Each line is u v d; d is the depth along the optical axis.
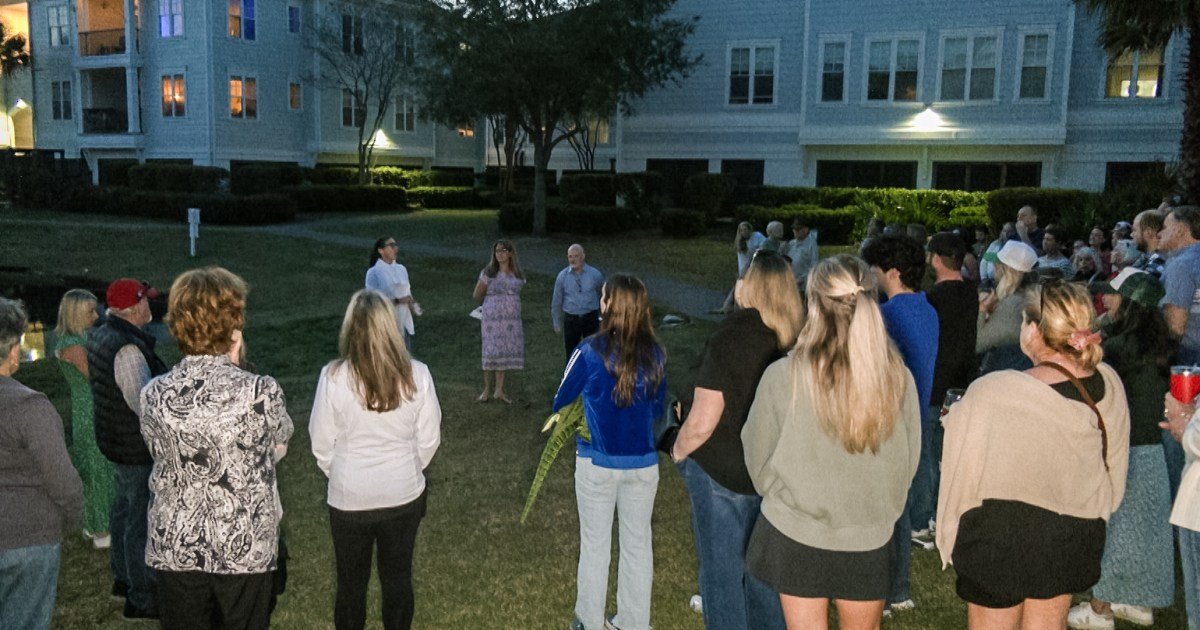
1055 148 24.86
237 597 3.23
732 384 3.48
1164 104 23.77
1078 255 9.41
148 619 4.53
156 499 3.23
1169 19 13.70
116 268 20.03
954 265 5.05
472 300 16.95
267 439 3.26
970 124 25.31
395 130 40.56
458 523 5.83
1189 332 5.11
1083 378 3.13
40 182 30.42
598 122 30.52
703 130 28.94
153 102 34.59
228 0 33.38
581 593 4.21
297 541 5.56
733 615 3.74
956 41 25.30
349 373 3.64
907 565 4.42
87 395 5.29
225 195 27.44
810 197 25.02
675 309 15.59
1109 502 3.15
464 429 8.20
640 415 4.07
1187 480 3.34
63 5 37.09
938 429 5.35
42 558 3.25
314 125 36.75
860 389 2.93
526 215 24.98
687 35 26.00
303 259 21.05
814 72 27.00
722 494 3.70
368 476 3.68
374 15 35.06
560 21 22.34
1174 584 4.45
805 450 3.05
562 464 7.17
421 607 4.65
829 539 3.04
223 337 3.21
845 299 3.01
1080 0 15.66
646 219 25.23
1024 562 3.05
